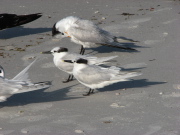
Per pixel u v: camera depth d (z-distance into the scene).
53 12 19.09
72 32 14.50
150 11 18.72
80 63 11.27
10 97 11.16
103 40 14.52
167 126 9.05
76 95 11.29
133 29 16.61
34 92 11.55
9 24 16.31
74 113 9.93
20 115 9.88
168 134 8.65
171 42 15.10
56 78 12.58
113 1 20.58
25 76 10.91
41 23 17.95
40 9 19.52
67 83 12.25
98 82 11.07
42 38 16.17
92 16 18.28
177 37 15.52
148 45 14.99
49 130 8.98
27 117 9.75
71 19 14.80
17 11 19.17
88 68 11.14
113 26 17.00
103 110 10.06
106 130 8.91
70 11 19.11
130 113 9.82
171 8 19.05
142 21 17.45
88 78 11.07
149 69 12.84
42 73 12.90
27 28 17.44
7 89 9.99
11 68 13.16
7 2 20.62
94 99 10.89
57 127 9.12
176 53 14.07
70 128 9.05
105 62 11.86
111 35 14.77
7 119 9.66
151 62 13.42
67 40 16.02
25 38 16.20
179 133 8.69
